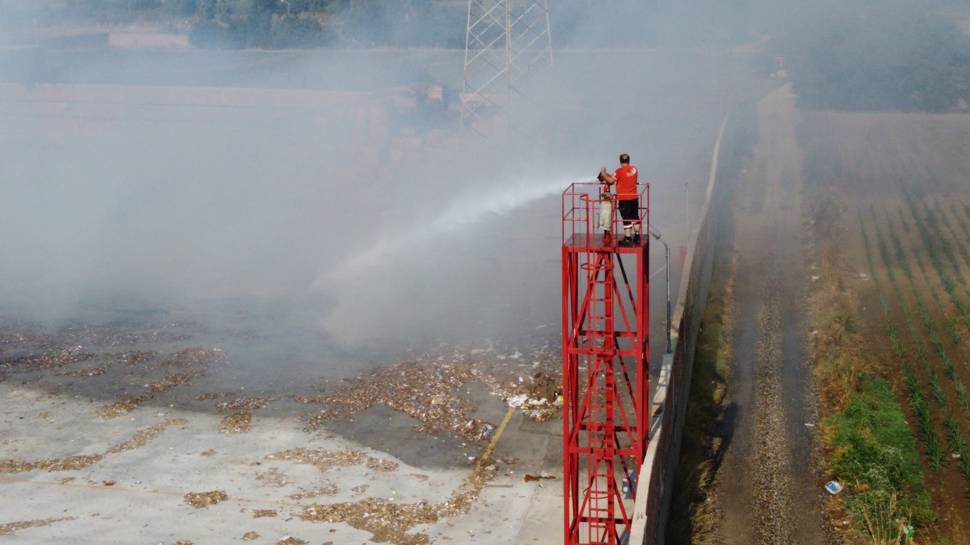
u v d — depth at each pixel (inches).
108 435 1069.8
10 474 981.2
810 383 1214.3
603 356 789.9
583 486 939.3
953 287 1520.7
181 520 893.2
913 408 1135.0
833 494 963.3
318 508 913.5
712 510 944.3
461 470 994.1
